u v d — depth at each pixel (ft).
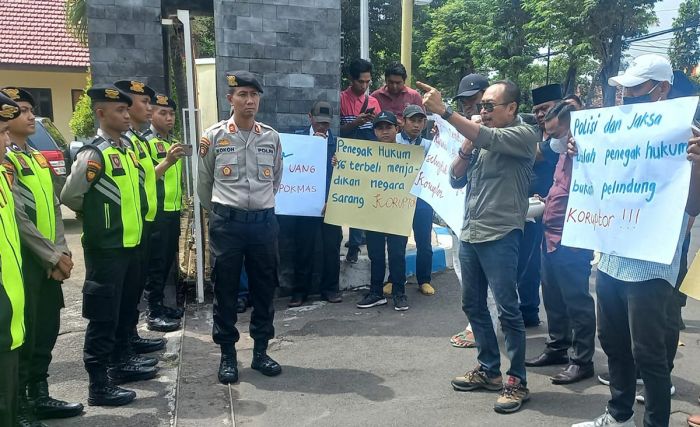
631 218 8.55
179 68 23.20
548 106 14.21
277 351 14.11
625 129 8.68
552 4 62.75
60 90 53.98
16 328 7.31
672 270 8.55
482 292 11.70
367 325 15.90
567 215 9.72
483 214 10.98
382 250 17.29
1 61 49.70
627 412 9.81
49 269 9.75
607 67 62.49
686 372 12.69
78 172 10.47
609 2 58.95
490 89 10.87
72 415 10.74
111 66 17.11
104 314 10.84
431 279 20.25
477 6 82.23
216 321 12.30
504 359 13.65
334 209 16.87
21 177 10.02
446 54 83.51
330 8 17.92
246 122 12.28
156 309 15.67
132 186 11.20
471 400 11.53
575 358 12.35
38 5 55.06
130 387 12.05
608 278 9.28
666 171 8.13
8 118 7.23
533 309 15.72
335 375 12.72
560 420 10.69
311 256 17.69
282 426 10.52
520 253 15.58
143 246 12.90
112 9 16.92
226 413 10.98
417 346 14.39
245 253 12.38
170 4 20.16
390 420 10.73
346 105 19.60
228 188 12.01
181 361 13.42
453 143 13.91
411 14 26.91
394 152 16.81
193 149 16.42
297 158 16.89
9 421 7.33
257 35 17.39
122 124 11.23
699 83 84.17
